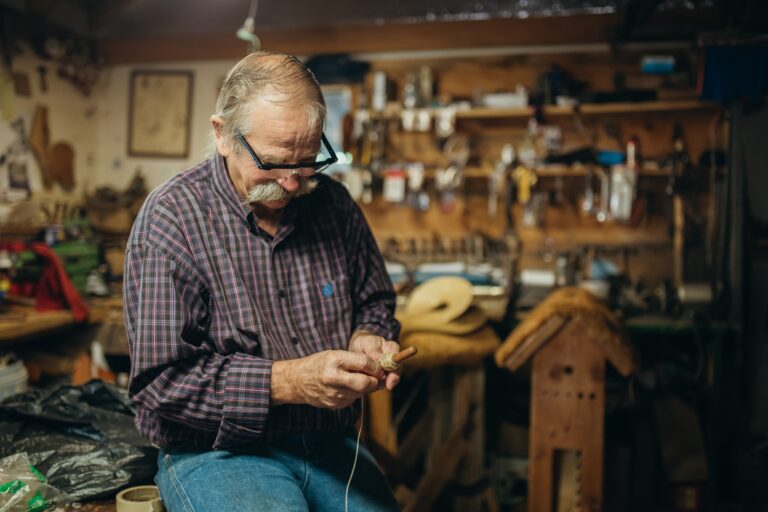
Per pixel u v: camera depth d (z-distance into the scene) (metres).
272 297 1.56
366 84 4.55
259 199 1.43
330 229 1.70
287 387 1.38
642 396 3.46
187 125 4.85
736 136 3.82
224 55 4.72
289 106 1.36
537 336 2.48
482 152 4.46
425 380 3.58
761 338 4.08
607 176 4.10
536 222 4.38
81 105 4.79
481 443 2.86
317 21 4.54
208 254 1.49
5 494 1.59
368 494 1.60
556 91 4.20
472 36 4.36
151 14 4.79
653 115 4.23
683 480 3.31
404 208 4.57
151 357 1.40
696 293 3.68
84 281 4.05
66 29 4.61
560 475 2.64
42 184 4.42
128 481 1.72
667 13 4.12
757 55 3.73
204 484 1.41
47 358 3.37
